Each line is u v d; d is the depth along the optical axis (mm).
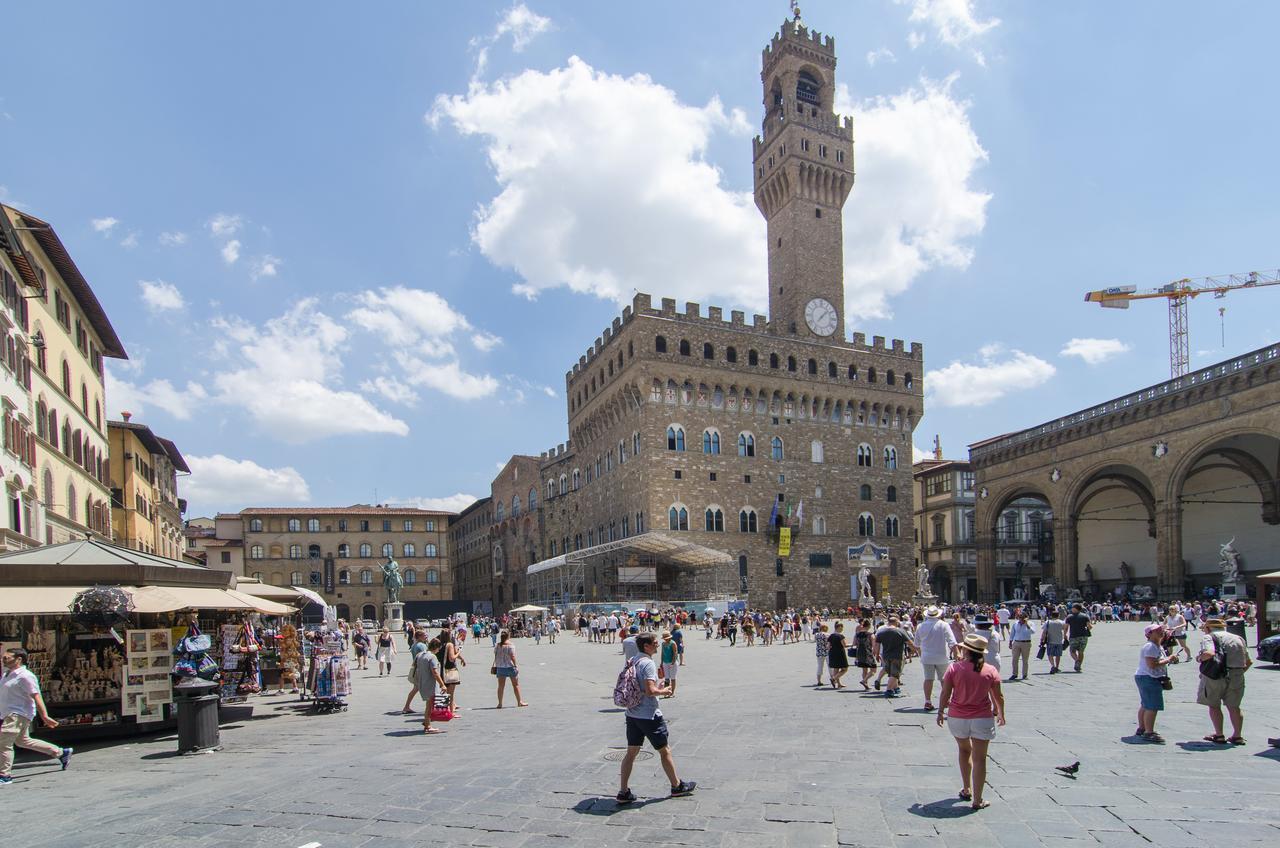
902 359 102250
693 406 89062
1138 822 11188
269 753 18922
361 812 12406
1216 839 10414
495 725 22703
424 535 148000
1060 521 78562
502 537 138750
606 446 98500
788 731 19312
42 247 43000
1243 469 72062
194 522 181250
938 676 22344
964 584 108000
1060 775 13977
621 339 91750
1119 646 42000
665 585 91438
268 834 11383
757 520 90125
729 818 11711
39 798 14688
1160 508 67625
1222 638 16656
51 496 44125
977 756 11906
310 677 29672
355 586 143500
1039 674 30234
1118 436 72375
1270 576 34219
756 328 94250
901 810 11992
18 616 22578
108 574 20484
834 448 96375
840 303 98938
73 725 20750
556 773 14930
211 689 19578
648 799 12852
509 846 10648
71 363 49438
